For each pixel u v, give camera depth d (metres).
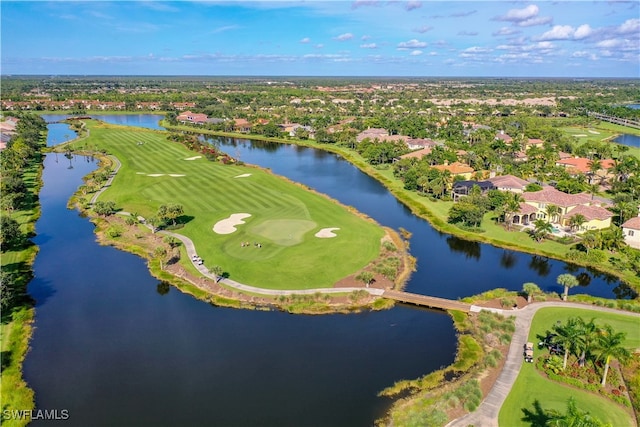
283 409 50.69
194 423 48.72
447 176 138.00
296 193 133.25
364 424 48.41
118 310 72.25
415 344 63.28
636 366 56.25
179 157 181.75
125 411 50.69
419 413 48.81
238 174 154.25
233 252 90.62
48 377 56.47
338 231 102.25
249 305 73.06
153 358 60.19
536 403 50.31
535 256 95.19
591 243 92.50
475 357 59.62
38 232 104.94
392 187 146.88
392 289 78.62
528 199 117.56
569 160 164.38
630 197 121.75
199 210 115.94
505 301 72.31
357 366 58.34
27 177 153.62
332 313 71.12
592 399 50.88
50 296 76.50
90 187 136.62
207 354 60.91
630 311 70.81
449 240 103.88
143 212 115.00
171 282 80.75
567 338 54.75
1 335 64.62
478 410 49.41
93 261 89.69
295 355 60.69
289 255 89.12
